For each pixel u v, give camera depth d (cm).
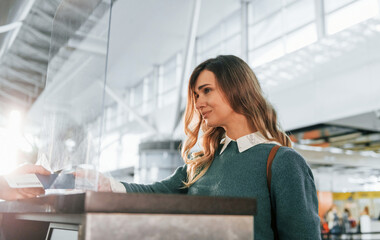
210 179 120
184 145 138
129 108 1216
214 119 122
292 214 99
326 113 620
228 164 118
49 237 83
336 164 687
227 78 119
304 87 663
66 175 95
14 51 497
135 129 1329
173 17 988
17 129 607
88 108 90
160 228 65
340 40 604
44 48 483
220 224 72
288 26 781
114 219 62
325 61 633
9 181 97
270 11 838
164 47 1161
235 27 968
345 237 678
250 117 119
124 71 1332
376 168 717
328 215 684
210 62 125
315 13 707
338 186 704
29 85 587
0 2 387
